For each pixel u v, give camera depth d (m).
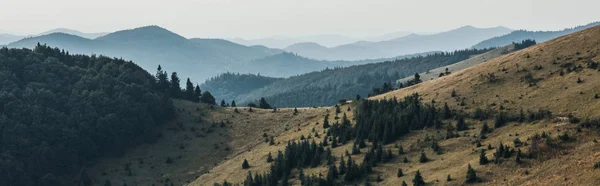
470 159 97.56
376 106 142.75
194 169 163.88
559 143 89.38
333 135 139.38
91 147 174.62
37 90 185.25
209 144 182.00
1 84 183.00
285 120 190.62
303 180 113.25
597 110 96.56
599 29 141.62
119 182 159.75
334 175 110.38
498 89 129.50
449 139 112.00
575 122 95.75
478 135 108.69
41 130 168.88
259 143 171.25
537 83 124.06
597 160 76.81
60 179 160.62
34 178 155.38
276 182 119.31
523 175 83.00
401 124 125.44
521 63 140.88
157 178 161.38
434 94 142.88
